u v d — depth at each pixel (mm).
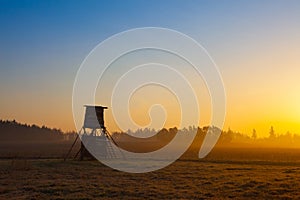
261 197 20719
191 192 22297
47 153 76688
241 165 42625
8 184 25359
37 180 27766
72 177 30125
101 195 21125
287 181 26969
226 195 21312
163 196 20906
